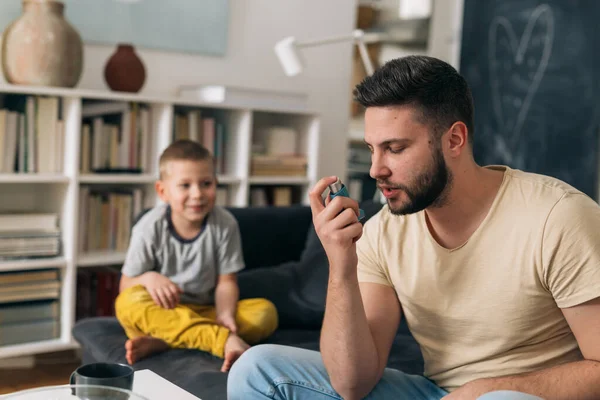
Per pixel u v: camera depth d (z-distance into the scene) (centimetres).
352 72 423
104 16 321
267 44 375
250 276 254
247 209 273
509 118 423
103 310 309
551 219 136
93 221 309
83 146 302
